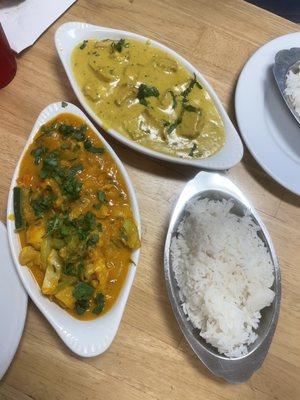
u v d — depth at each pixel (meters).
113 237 0.29
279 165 0.34
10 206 0.28
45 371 0.27
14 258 0.27
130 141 0.32
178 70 0.34
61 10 0.37
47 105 0.34
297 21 0.53
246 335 0.28
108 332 0.26
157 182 0.33
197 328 0.29
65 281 0.27
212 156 0.32
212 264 0.29
